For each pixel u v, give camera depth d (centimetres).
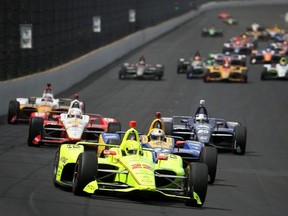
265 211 4528
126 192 4266
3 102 9612
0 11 10188
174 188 4625
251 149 7875
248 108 11631
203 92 13688
